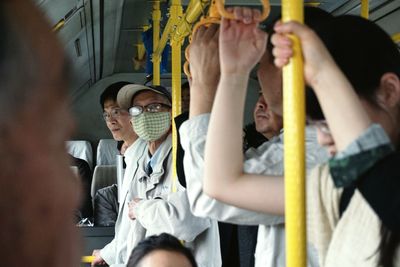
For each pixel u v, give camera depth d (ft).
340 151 3.33
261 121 7.26
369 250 3.56
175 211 9.53
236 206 5.15
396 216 3.10
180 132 6.35
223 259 9.05
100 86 42.47
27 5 1.20
